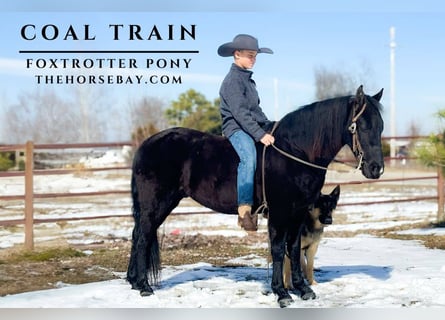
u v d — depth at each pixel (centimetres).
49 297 624
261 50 621
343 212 1564
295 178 575
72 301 602
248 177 575
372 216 1464
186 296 618
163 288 659
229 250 966
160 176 616
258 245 1020
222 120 612
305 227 650
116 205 1802
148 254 629
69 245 997
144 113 3681
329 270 770
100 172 3228
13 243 1002
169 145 624
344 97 580
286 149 581
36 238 1085
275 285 582
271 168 581
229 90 593
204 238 1058
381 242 1040
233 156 600
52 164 3366
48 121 3591
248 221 579
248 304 582
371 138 550
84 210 1617
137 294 623
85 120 3606
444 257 874
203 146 618
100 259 881
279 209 581
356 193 2122
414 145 1281
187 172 616
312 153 575
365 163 553
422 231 1159
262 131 578
